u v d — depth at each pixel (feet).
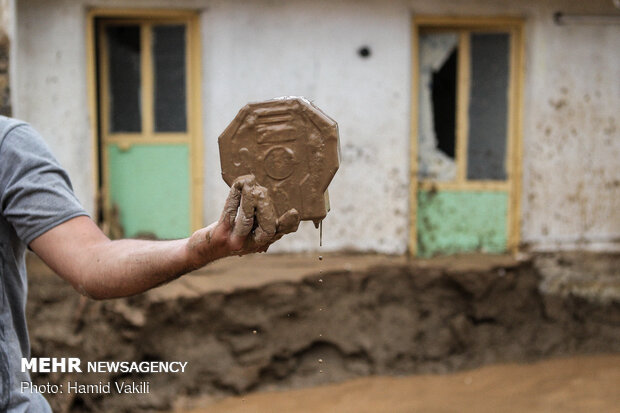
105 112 25.43
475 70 26.43
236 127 4.79
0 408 4.96
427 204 26.91
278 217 4.75
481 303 25.03
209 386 22.74
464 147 26.71
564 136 26.12
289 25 24.95
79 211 5.04
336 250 25.64
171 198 25.55
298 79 25.11
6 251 5.12
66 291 22.20
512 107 26.30
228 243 4.56
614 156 26.32
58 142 24.32
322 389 23.25
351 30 25.11
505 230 26.68
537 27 25.70
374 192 25.55
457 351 24.82
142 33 25.18
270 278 23.26
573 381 23.40
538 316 25.94
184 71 25.17
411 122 26.04
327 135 4.68
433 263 25.41
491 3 25.46
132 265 4.73
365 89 25.27
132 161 25.58
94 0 24.18
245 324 22.90
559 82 25.95
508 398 22.25
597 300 26.30
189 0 24.58
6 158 4.99
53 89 24.18
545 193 26.23
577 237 26.43
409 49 25.29
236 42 24.85
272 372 23.39
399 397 22.50
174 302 22.16
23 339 5.35
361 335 23.98
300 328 23.47
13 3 21.33
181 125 25.38
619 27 25.95
